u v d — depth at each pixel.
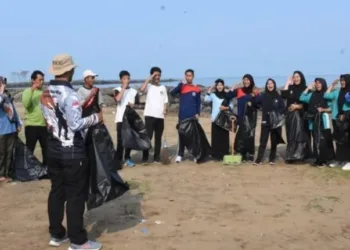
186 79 10.75
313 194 7.89
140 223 6.41
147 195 7.88
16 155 8.99
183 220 6.54
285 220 6.51
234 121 10.78
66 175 5.17
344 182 8.68
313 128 9.96
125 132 10.02
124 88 10.12
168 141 14.23
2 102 8.54
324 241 5.71
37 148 12.77
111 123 18.95
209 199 7.63
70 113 4.96
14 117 8.81
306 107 10.19
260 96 10.74
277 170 9.85
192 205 7.28
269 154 11.59
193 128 10.64
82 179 5.21
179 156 10.89
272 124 10.23
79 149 5.15
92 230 6.15
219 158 10.95
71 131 5.09
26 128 9.05
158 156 10.77
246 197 7.74
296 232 6.02
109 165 5.59
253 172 9.69
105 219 6.60
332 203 7.32
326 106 9.82
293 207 7.13
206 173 9.64
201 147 10.70
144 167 10.28
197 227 6.23
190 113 10.66
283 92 10.47
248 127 10.74
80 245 5.30
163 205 7.28
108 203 7.39
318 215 6.73
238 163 10.52
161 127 10.66
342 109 9.47
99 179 5.49
